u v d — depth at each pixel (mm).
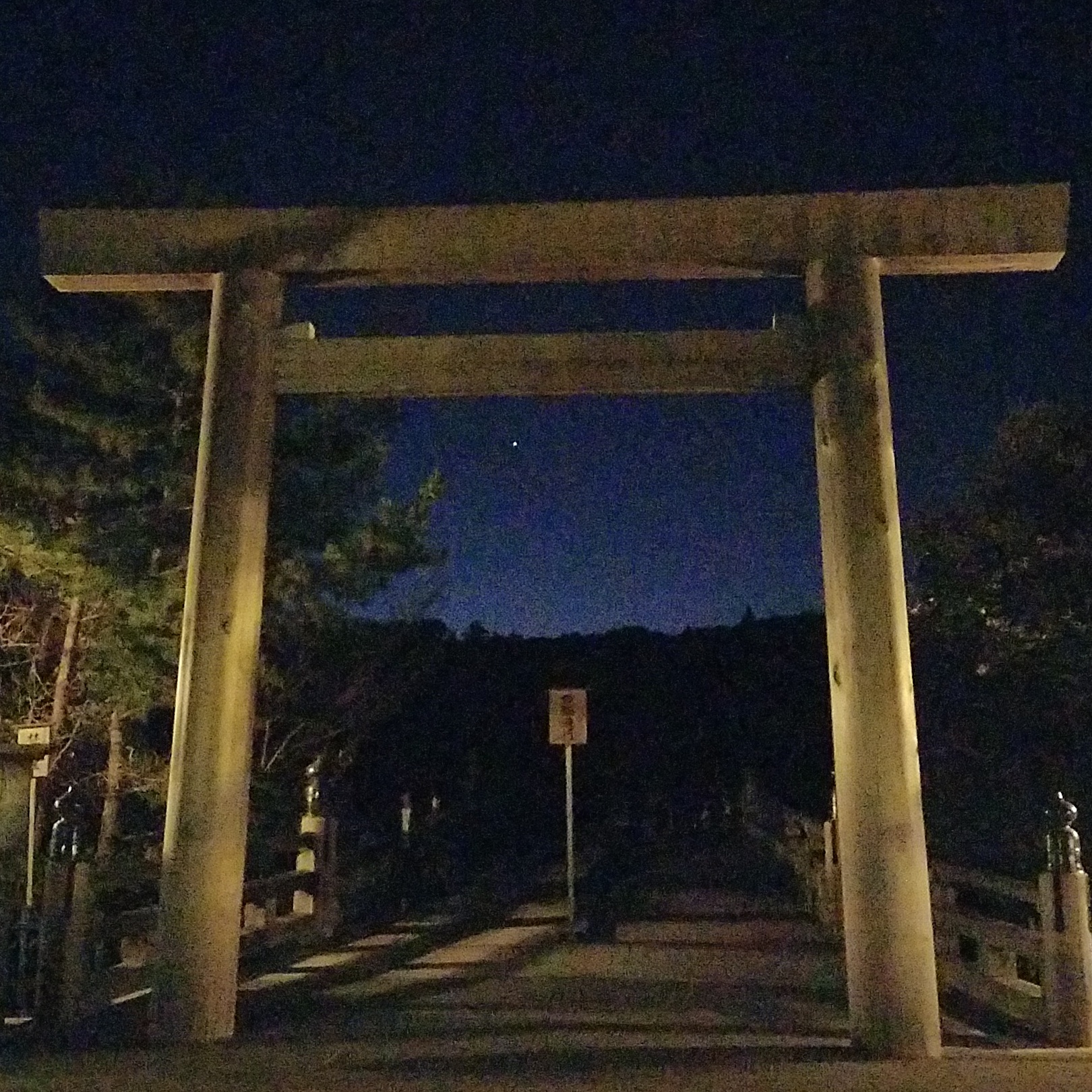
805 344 7629
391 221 7762
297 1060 6742
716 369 7633
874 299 7535
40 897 9609
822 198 7641
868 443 7340
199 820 7234
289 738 17125
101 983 8242
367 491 15648
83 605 15109
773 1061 6688
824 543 7512
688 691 48781
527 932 14062
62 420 13695
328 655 17453
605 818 41969
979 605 16234
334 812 17234
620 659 50188
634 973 10883
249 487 7570
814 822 17641
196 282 7945
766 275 7875
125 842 15328
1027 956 8453
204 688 7344
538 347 7672
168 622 14117
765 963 11594
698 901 18375
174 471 13719
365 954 12094
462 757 39469
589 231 7688
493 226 7730
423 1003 9156
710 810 40562
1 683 16141
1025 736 16000
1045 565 15727
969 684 16594
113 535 13773
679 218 7672
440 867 20375
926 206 7590
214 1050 6961
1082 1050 7102
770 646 48969
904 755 7027
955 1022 8977
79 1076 6367
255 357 7672
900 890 6891
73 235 7816
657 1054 6961
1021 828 14688
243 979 10484
